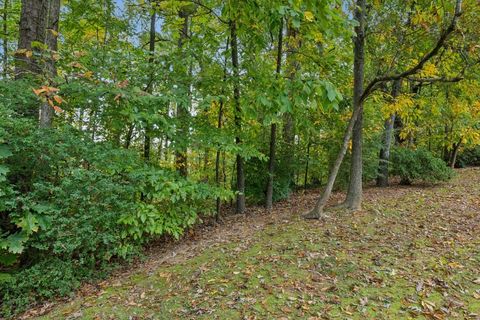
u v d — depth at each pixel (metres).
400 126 11.54
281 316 3.23
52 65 4.74
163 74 5.73
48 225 3.94
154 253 5.78
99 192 4.37
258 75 6.05
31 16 4.96
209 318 3.31
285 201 9.46
